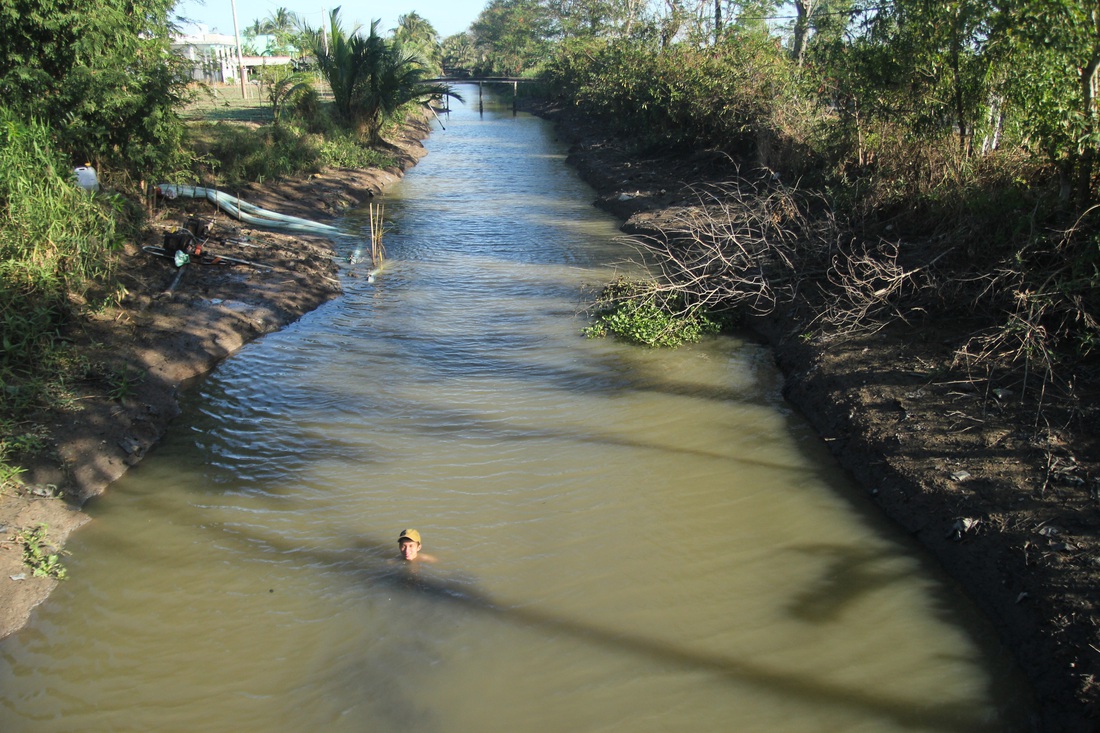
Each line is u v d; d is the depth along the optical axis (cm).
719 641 595
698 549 700
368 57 3025
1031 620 577
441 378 1045
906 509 727
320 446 871
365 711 533
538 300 1372
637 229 1867
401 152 3125
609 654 583
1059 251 884
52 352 934
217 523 736
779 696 547
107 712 534
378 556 688
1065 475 677
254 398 982
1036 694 534
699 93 2286
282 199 1995
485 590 647
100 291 1119
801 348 1058
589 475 816
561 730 520
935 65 1221
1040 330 812
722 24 2656
